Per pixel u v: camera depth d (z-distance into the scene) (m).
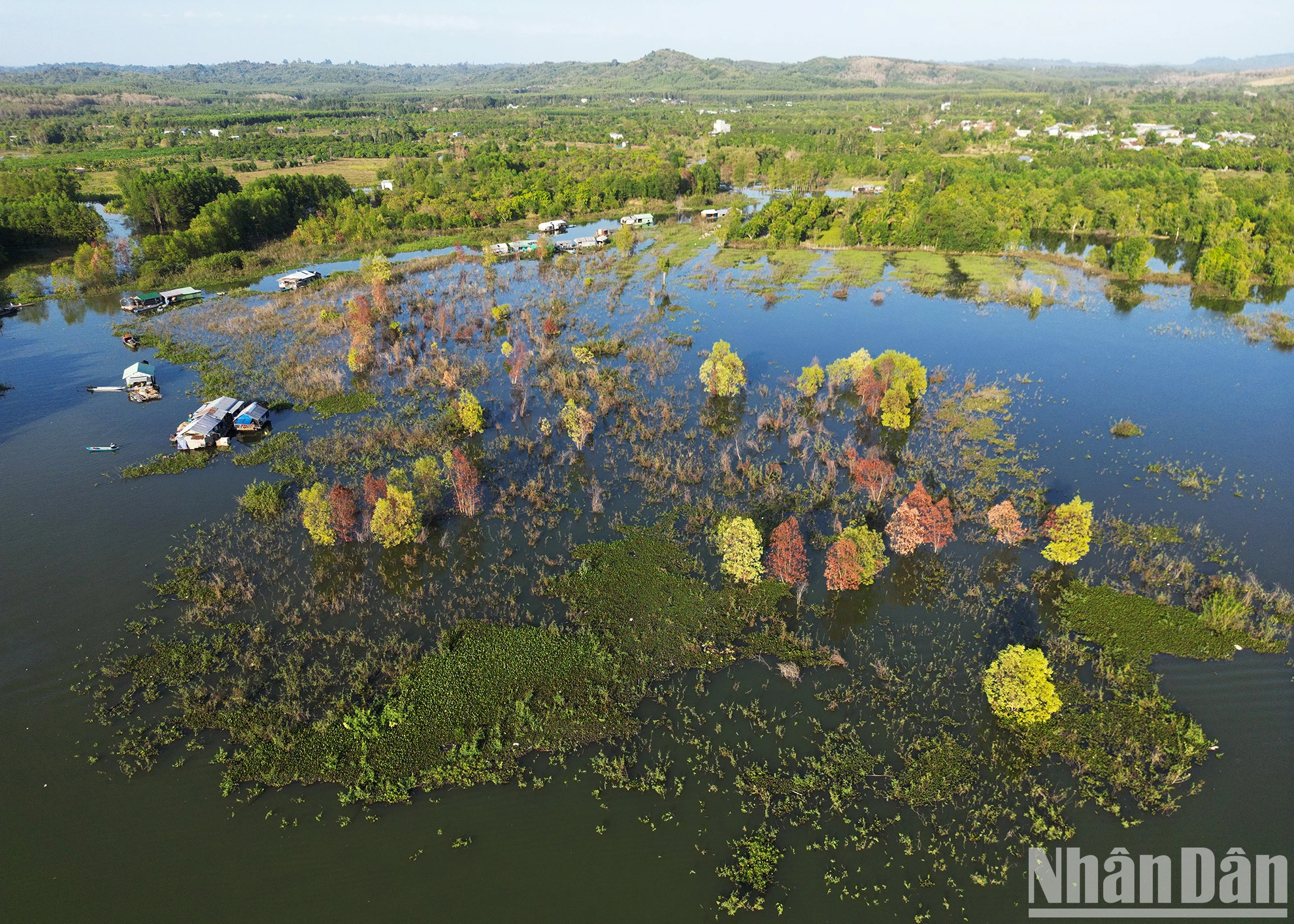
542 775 45.44
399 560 65.19
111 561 64.31
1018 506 72.06
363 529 67.88
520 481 77.62
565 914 37.81
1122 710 49.06
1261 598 58.28
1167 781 44.31
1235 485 75.56
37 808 43.09
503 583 62.22
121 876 39.53
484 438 86.62
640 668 53.38
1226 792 43.84
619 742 47.62
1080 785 44.41
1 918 37.34
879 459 77.50
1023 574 62.66
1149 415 90.94
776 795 44.25
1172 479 76.81
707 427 89.31
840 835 41.97
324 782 44.88
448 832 41.97
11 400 95.44
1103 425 88.56
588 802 43.78
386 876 39.62
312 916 37.69
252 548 66.31
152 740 47.44
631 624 57.34
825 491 74.06
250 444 84.88
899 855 40.81
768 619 57.94
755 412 93.25
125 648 54.81
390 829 42.12
